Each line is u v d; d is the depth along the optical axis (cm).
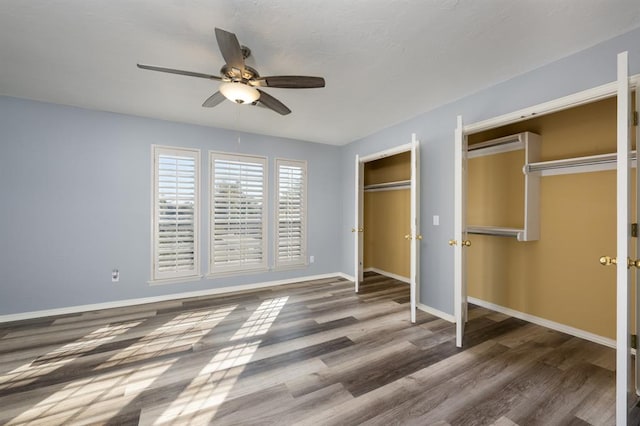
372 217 540
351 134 427
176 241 366
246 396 176
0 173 286
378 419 156
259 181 424
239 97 203
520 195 308
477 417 158
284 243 446
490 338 255
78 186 317
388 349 235
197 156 379
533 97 229
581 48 199
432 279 318
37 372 202
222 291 397
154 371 204
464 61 218
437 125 312
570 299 264
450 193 297
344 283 450
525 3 157
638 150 166
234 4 157
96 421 155
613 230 239
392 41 193
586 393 178
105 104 308
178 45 197
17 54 208
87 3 156
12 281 292
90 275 324
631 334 175
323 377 196
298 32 183
